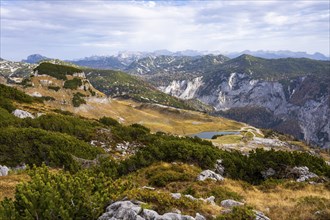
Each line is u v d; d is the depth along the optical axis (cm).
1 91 9550
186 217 1312
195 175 2892
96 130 5912
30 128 4134
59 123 5534
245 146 11638
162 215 1320
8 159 3466
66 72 17000
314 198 1966
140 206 1352
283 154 3850
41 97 14525
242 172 3616
